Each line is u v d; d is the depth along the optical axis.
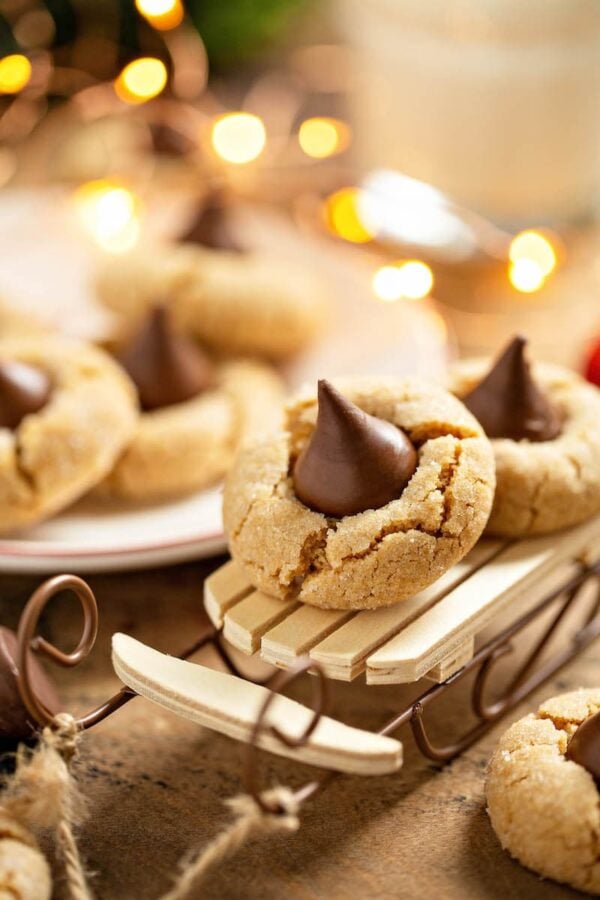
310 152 0.59
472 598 0.40
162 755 0.41
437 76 0.53
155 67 0.55
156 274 0.52
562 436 0.42
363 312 0.53
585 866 0.37
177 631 0.43
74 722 0.38
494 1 0.51
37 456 0.45
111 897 0.38
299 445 0.41
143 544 0.44
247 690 0.38
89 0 0.58
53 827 0.39
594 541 0.42
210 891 0.38
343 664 0.38
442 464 0.39
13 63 0.55
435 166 0.55
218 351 0.52
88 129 0.60
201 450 0.47
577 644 0.42
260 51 0.65
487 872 0.38
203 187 0.58
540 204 0.55
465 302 0.56
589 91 0.53
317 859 0.39
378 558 0.39
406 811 0.39
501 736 0.40
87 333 0.51
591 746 0.37
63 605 0.44
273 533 0.39
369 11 0.53
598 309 0.55
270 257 0.55
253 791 0.36
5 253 0.55
